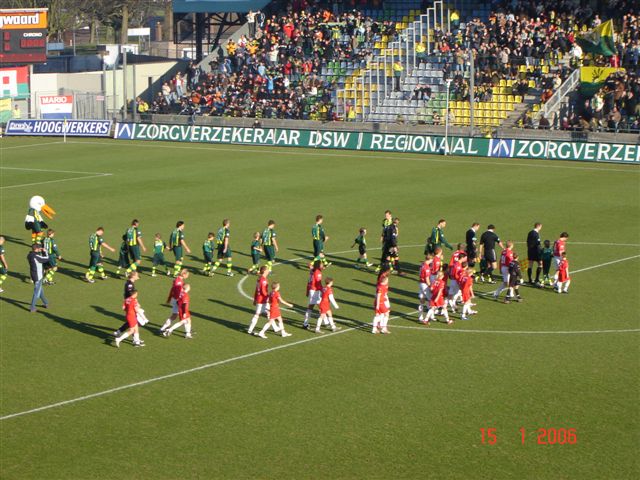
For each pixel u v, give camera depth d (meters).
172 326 34.94
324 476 23.80
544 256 41.28
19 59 101.75
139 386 29.91
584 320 36.81
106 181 69.75
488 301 39.56
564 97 87.06
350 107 95.06
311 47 104.19
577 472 24.03
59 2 133.38
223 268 45.44
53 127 97.69
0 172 74.94
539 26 93.44
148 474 23.94
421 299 36.78
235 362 32.12
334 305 35.56
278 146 88.25
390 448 25.36
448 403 28.41
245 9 108.81
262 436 26.12
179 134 92.62
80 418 27.48
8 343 34.25
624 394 29.12
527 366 31.66
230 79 102.31
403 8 105.94
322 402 28.52
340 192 64.12
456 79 92.81
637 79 83.88
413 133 86.19
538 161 77.62
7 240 51.53
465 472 24.03
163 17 196.88
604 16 94.75
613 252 47.59
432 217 56.06
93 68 112.81
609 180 68.31
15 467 24.38
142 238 51.44
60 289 41.84
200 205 60.06
